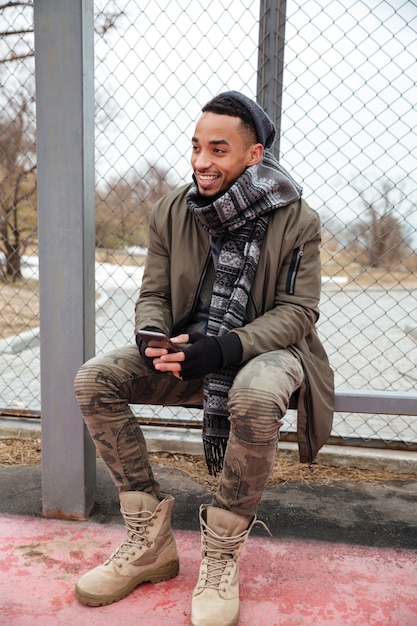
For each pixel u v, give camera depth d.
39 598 1.73
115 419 1.77
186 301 1.97
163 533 1.80
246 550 2.03
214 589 1.64
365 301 9.02
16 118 4.83
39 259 2.10
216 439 1.84
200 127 1.77
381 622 1.66
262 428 1.54
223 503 1.67
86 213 2.09
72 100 2.00
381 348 5.69
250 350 1.70
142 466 1.81
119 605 1.71
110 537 2.09
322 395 1.93
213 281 1.96
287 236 1.83
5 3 3.71
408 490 2.56
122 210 3.51
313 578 1.87
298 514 2.31
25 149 5.02
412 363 5.02
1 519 2.20
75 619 1.64
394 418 3.57
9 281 6.61
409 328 6.47
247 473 1.61
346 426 3.41
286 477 2.65
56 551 1.99
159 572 1.81
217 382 1.81
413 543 2.11
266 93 2.58
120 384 1.78
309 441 1.93
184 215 1.94
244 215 1.81
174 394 1.95
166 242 1.97
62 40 1.98
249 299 1.87
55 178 2.05
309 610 1.70
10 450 2.88
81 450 2.16
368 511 2.35
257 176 1.82
